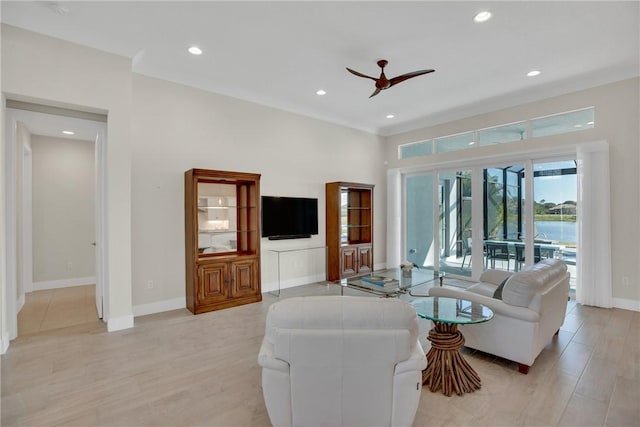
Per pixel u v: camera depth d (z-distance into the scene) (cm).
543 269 274
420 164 649
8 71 290
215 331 345
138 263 393
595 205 426
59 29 309
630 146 410
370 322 165
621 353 288
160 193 409
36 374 255
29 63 300
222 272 423
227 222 464
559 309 298
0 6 274
